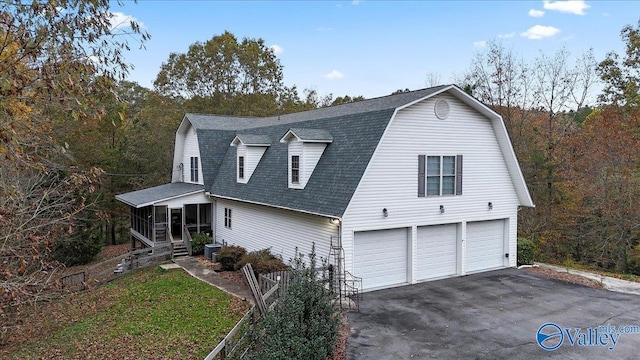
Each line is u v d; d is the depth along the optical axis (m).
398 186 15.23
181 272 18.31
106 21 7.10
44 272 9.20
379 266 15.26
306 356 7.96
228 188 21.70
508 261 18.39
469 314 12.28
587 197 24.98
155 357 9.80
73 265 25.75
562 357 9.43
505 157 17.84
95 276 21.27
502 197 18.03
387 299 13.75
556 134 28.84
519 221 26.59
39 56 6.81
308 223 15.59
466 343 10.19
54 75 6.59
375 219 14.74
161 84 42.88
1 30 6.76
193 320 12.21
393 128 14.99
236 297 14.12
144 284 17.17
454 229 17.03
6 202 9.08
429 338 10.50
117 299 15.69
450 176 16.59
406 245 15.80
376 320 11.78
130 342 10.98
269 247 18.11
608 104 26.98
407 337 10.56
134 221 27.00
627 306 13.03
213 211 23.59
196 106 41.47
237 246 20.31
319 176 15.89
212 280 16.67
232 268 18.36
